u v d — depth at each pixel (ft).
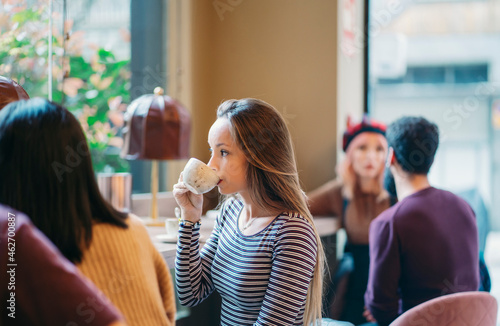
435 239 6.11
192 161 4.72
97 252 3.35
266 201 4.70
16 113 3.32
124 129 7.32
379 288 6.25
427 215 6.13
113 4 8.29
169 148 7.20
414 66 19.66
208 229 6.80
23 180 3.22
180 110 7.43
